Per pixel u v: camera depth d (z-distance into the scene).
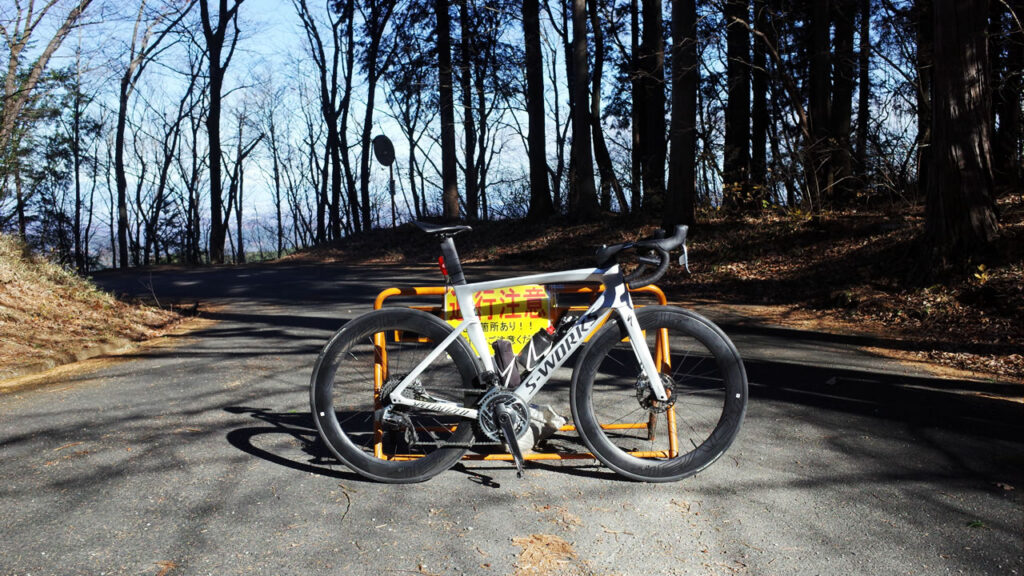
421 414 3.35
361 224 34.97
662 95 20.66
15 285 8.03
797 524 2.93
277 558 2.62
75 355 6.50
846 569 2.56
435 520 2.96
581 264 16.27
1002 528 2.89
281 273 17.12
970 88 8.94
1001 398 5.02
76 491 3.25
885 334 7.77
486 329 3.43
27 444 3.94
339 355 3.32
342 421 4.21
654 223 18.33
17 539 2.76
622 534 2.83
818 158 15.31
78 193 41.88
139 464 3.61
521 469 3.18
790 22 17.22
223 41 29.67
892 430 4.24
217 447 3.88
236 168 46.16
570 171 21.72
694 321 3.35
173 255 46.78
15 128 12.79
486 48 27.72
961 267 8.92
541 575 2.51
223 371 5.89
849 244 12.23
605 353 3.33
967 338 7.34
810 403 4.86
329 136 33.41
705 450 3.37
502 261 18.62
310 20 33.28
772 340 7.42
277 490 3.27
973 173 8.98
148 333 7.97
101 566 2.55
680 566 2.58
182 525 2.90
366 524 2.92
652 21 21.23
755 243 13.73
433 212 28.48
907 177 15.04
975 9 8.90
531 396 3.32
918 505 3.13
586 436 3.32
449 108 24.80
